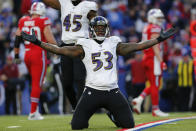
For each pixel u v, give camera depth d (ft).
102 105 58.49
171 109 129.80
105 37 60.49
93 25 59.36
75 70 69.92
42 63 88.48
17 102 126.52
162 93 129.39
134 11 178.70
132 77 128.36
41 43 57.16
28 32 87.92
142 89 128.26
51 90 123.75
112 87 58.08
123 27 172.76
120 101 58.08
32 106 88.12
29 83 127.13
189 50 142.61
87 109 57.67
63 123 75.05
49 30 87.71
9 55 138.72
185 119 81.35
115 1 180.14
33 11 88.33
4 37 157.17
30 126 69.51
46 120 83.71
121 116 58.08
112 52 59.16
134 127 60.49
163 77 130.41
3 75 126.62
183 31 174.50
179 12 185.98
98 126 65.87
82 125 57.67
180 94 128.88
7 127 67.82
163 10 184.24
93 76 58.08
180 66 128.26
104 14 173.78
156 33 94.02
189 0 190.70
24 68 132.36
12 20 167.94
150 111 128.77
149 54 95.40
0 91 126.72
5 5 181.78
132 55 139.33
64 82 70.64
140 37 168.76
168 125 67.87
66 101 123.44
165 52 103.40
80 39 59.52
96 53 58.70
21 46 135.44
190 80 127.75
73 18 69.56
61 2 71.15
